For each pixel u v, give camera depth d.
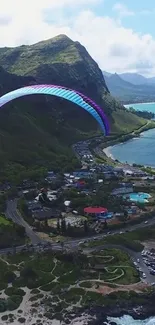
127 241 149.75
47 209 182.88
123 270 130.00
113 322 106.75
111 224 166.62
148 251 143.88
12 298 114.62
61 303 112.69
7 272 126.19
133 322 107.12
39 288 119.69
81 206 187.38
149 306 112.88
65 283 121.88
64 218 174.00
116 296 115.25
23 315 108.19
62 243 146.12
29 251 141.25
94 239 153.88
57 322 105.62
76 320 106.56
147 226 169.25
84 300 113.94
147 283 123.25
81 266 131.38
